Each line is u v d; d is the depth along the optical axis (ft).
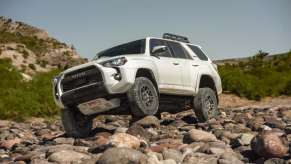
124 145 17.72
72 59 222.89
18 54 167.94
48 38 315.17
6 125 41.81
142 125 25.59
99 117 45.27
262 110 43.73
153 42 29.76
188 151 16.94
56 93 27.43
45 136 29.91
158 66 28.58
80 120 28.53
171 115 47.29
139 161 14.53
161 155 15.93
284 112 36.70
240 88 66.54
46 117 51.08
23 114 49.39
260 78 82.48
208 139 19.71
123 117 43.29
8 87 63.57
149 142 20.92
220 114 36.27
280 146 15.48
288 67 92.94
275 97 67.00
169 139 21.30
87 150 18.83
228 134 21.31
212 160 15.24
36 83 67.82
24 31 329.11
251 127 25.31
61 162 16.70
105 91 25.45
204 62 33.83
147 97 26.84
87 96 25.98
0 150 23.58
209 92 32.68
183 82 30.63
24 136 31.17
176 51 31.40
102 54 30.73
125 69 25.85
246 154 16.38
